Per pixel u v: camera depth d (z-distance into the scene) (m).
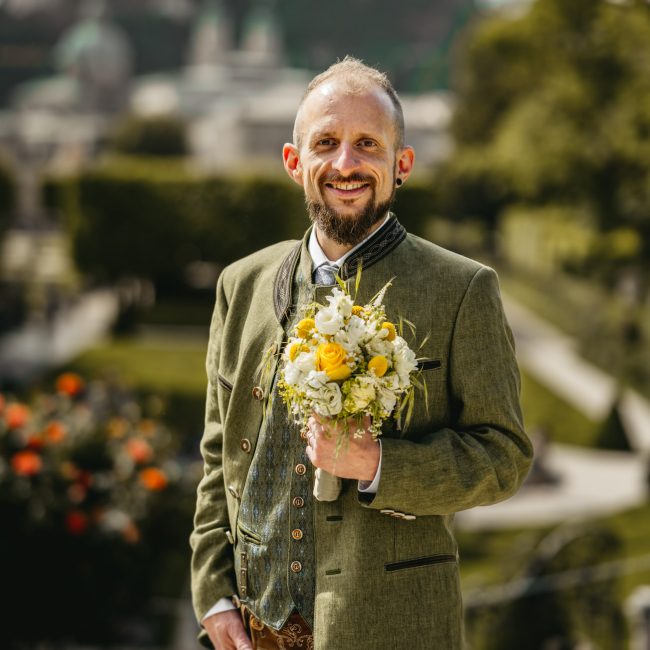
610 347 26.03
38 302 36.12
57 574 6.32
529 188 40.16
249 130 79.31
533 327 32.94
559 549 7.43
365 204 2.27
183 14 151.00
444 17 145.38
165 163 35.19
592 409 22.73
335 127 2.23
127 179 33.72
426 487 2.14
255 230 34.31
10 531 6.20
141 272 34.25
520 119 38.94
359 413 2.10
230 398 2.44
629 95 35.94
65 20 147.62
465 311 2.27
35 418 7.05
